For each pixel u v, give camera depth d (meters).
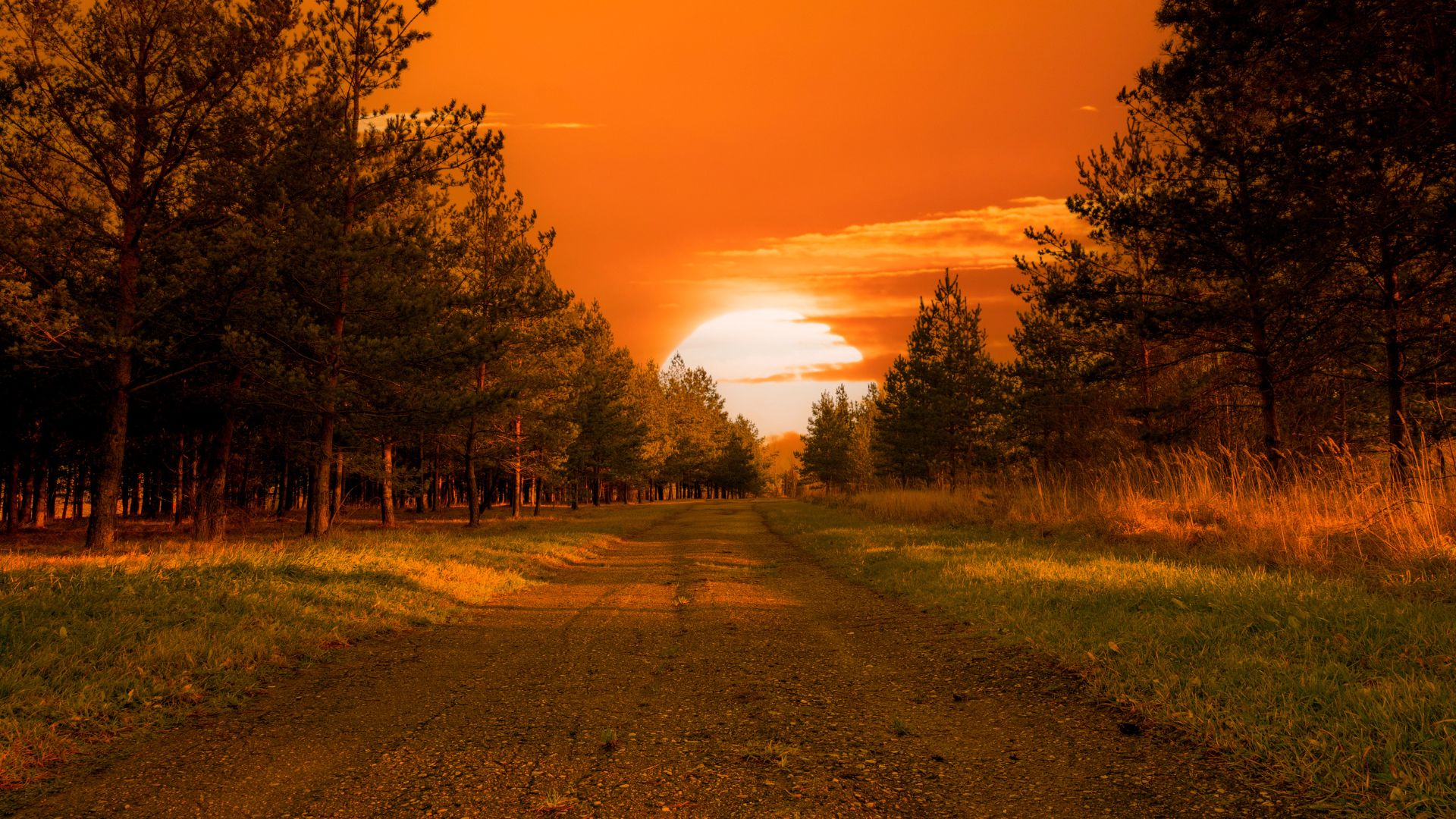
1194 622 6.11
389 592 9.47
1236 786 3.51
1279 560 8.52
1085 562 9.98
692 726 4.69
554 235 29.16
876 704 5.07
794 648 6.87
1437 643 4.92
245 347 14.61
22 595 6.89
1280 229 12.77
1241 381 15.52
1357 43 8.95
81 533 24.62
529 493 68.19
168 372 18.97
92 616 6.74
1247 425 20.14
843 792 3.61
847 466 65.00
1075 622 6.81
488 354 17.23
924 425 34.00
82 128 14.34
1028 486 20.72
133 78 14.55
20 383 19.91
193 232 15.29
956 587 9.27
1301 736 3.86
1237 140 13.45
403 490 33.16
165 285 15.62
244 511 26.02
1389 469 11.16
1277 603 6.32
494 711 5.12
